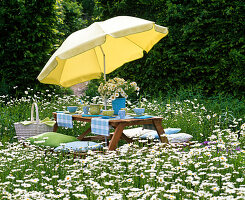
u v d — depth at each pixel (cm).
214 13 689
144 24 397
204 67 700
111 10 900
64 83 532
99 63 546
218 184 252
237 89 652
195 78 736
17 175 283
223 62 664
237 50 657
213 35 689
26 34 862
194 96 665
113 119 389
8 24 838
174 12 743
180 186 224
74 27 1525
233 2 659
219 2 677
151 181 244
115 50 529
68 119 463
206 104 630
